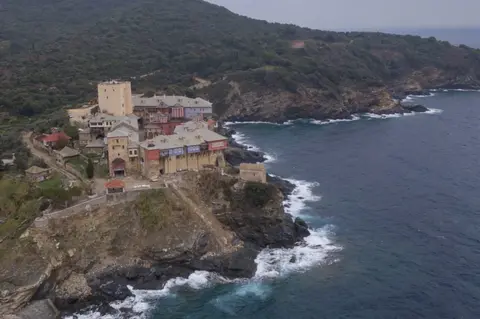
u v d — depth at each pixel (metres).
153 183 128.88
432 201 152.50
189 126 160.25
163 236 114.12
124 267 108.38
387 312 97.38
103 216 115.56
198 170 138.62
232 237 123.50
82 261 107.00
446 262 115.88
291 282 108.38
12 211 113.25
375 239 127.69
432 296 102.31
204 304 100.38
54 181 127.62
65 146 150.25
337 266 114.62
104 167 139.88
